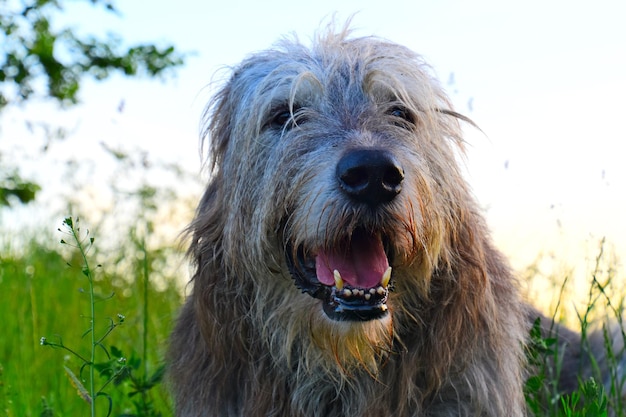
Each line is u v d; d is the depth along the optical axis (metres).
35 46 12.88
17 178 12.45
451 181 4.74
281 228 4.66
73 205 9.06
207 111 5.56
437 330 4.63
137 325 7.40
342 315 4.41
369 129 4.55
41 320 7.64
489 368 4.78
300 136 4.58
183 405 4.96
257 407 4.77
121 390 6.28
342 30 5.41
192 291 5.22
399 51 5.21
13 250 9.56
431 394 4.72
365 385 4.75
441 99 5.36
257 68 5.21
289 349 4.74
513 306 5.05
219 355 4.80
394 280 4.58
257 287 4.75
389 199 4.24
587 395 4.98
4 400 5.87
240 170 4.86
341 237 4.31
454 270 4.63
